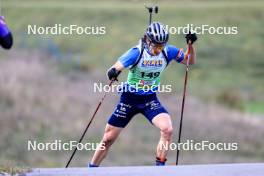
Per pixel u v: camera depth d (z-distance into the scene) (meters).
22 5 184.50
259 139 85.50
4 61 105.69
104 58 149.25
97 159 31.64
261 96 127.25
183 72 138.25
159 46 29.33
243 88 136.62
